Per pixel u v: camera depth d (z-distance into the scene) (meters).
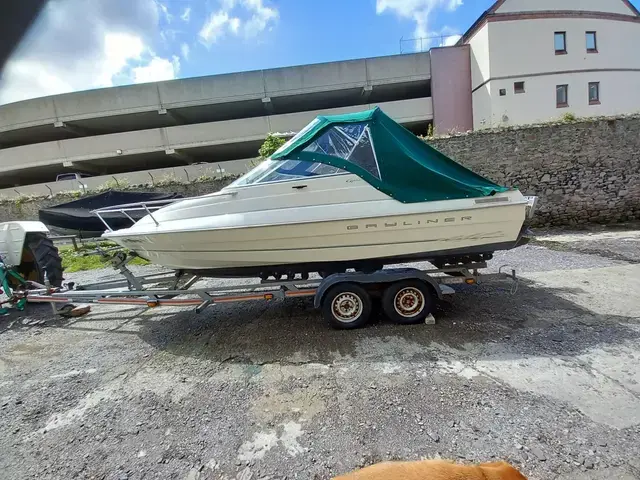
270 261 3.40
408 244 3.25
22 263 5.06
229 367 2.76
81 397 2.48
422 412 2.05
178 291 3.56
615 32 16.69
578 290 3.99
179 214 3.45
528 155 9.61
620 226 9.05
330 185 3.20
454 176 3.46
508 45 15.86
